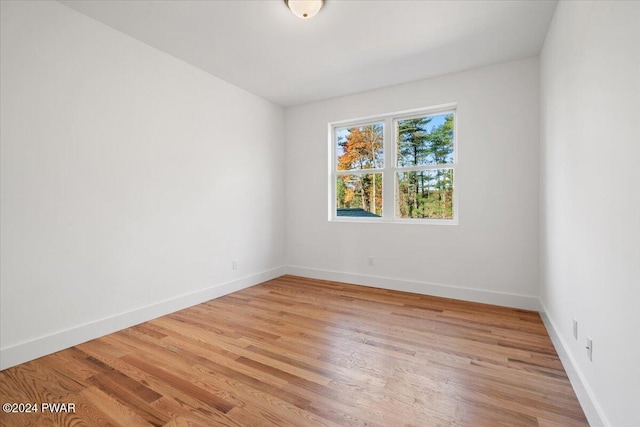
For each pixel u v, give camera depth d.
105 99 2.48
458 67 3.25
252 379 1.81
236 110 3.77
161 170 2.92
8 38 1.96
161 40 2.72
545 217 2.71
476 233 3.30
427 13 2.32
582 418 1.47
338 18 2.38
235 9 2.27
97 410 1.53
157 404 1.58
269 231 4.34
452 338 2.38
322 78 3.54
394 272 3.79
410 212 3.83
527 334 2.45
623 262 1.18
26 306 2.04
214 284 3.47
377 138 4.05
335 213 4.37
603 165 1.38
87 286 2.37
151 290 2.83
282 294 3.61
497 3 2.20
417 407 1.55
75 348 2.22
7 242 1.96
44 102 2.13
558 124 2.22
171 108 3.01
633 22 1.10
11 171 1.98
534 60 3.01
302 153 4.48
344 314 2.92
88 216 2.38
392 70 3.32
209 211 3.42
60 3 2.20
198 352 2.16
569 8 1.90
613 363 1.27
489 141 3.22
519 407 1.55
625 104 1.17
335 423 1.44
